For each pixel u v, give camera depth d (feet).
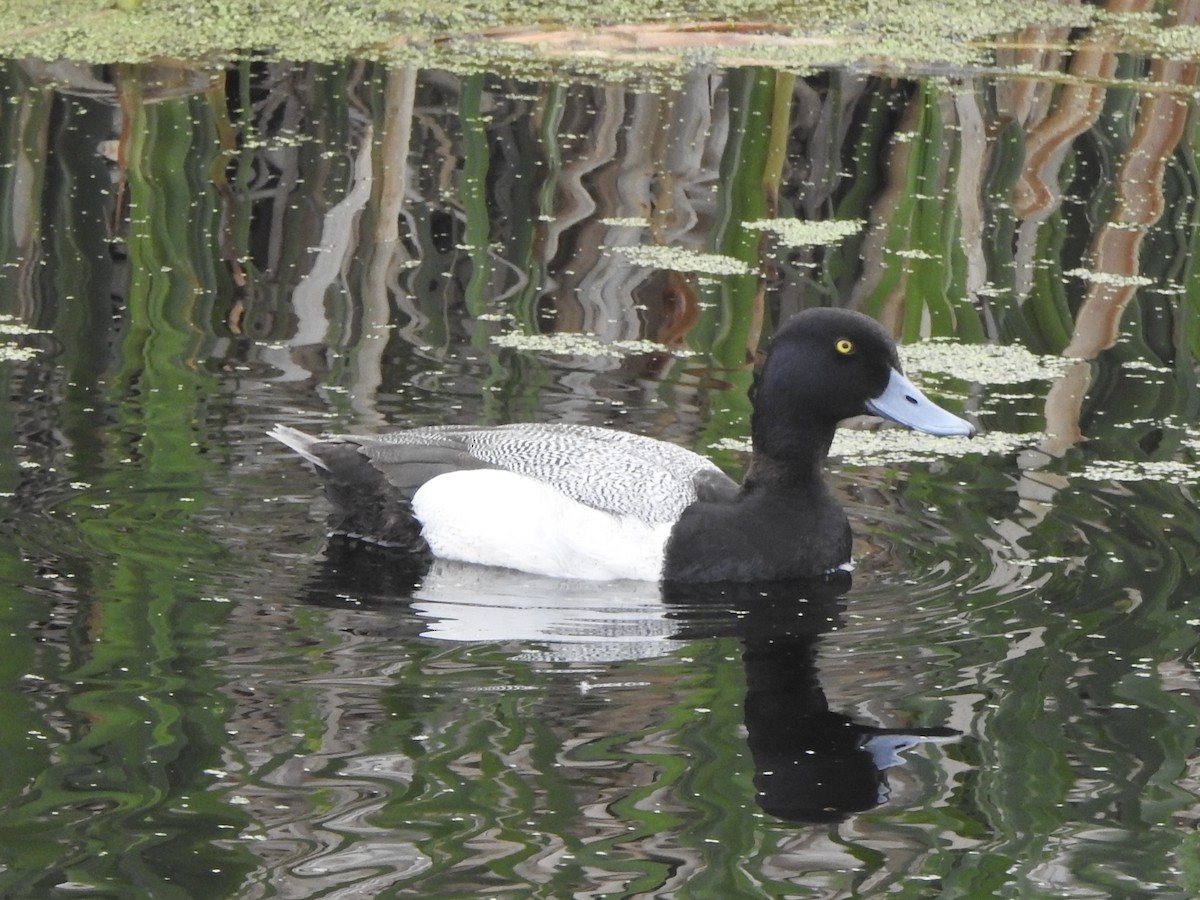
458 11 72.69
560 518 36.65
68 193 55.83
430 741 27.99
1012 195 59.98
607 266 53.31
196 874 23.73
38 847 24.36
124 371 44.29
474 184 57.67
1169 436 43.50
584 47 69.05
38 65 65.16
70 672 29.91
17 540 35.27
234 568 35.04
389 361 46.11
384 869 24.08
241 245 53.26
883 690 30.60
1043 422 44.37
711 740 28.43
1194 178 62.08
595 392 44.88
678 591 35.63
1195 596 34.55
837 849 25.26
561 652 31.96
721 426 43.19
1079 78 67.72
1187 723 29.37
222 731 28.02
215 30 69.41
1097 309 52.06
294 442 38.06
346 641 32.01
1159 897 24.11
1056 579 35.45
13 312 47.78
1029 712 29.73
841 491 40.06
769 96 64.03
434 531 37.11
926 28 72.95
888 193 59.72
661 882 24.06
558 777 26.94
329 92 64.39
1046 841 25.64
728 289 52.06
